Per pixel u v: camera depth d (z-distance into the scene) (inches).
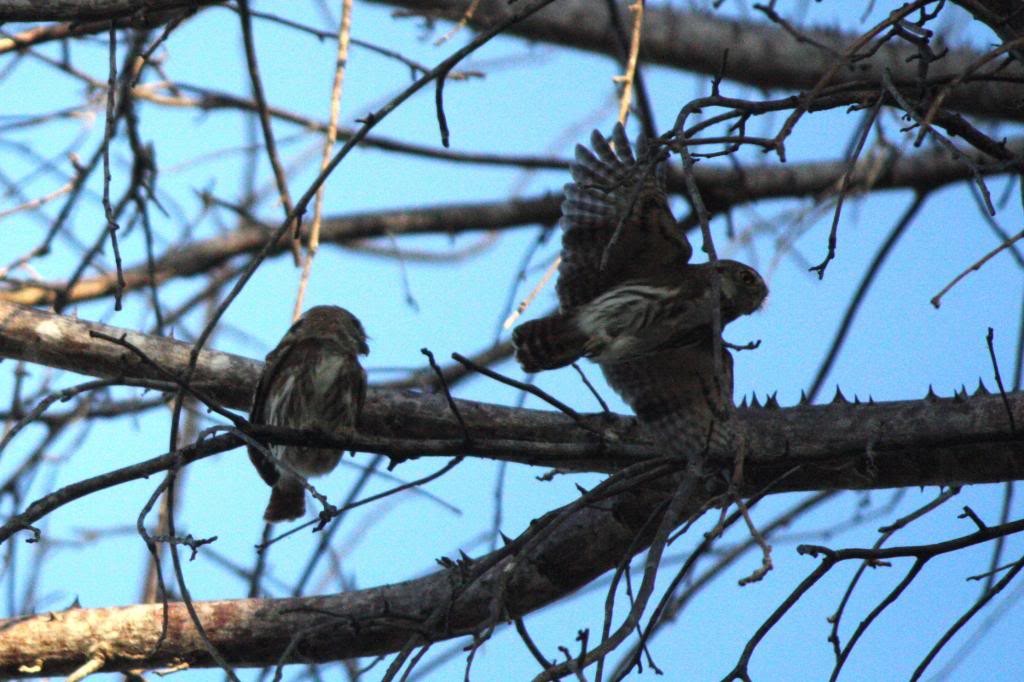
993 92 618.2
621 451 361.1
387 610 390.6
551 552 440.5
